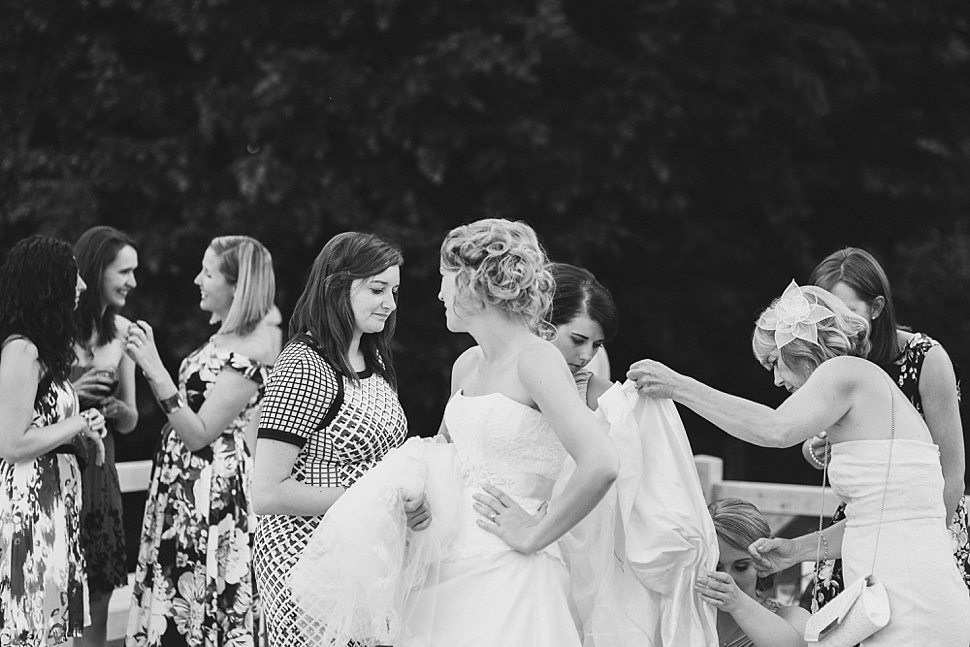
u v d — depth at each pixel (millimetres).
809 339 3127
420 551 2953
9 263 3936
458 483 3000
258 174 9055
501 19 9812
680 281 10656
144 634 4441
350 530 2906
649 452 3111
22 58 10188
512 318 2943
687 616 3080
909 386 3549
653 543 3057
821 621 2947
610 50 10477
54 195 9641
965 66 11156
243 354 4441
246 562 4418
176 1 9586
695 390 3057
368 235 3324
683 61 9820
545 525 2814
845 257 3643
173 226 9883
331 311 3234
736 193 10547
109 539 4445
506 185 9727
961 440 3559
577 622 3160
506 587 2891
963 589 2969
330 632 2936
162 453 4465
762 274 10867
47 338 3906
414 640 2920
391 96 9367
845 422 3068
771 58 9930
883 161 11250
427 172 9188
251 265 4535
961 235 12523
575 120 9750
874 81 10492
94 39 10094
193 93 10070
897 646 2893
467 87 9422
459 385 3307
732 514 3305
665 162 9750
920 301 12352
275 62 9266
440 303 10094
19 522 3783
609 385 3699
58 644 3908
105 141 9820
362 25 9789
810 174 10812
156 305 9711
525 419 2891
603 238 9680
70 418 3920
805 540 3328
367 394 3281
